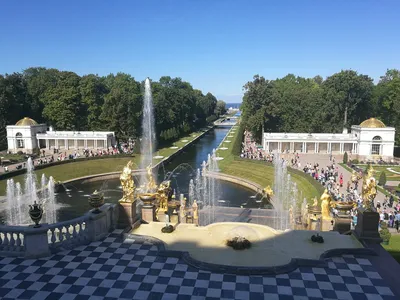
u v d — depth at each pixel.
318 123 118.31
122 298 15.95
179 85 199.62
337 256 20.25
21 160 93.31
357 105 117.44
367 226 21.52
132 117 117.31
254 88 121.62
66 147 114.25
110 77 170.00
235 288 16.81
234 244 21.03
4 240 20.11
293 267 18.59
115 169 88.12
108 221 23.48
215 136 184.00
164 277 17.81
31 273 18.06
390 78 134.12
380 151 100.25
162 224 25.08
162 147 124.94
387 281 17.44
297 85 161.62
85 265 19.02
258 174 78.75
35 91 129.75
